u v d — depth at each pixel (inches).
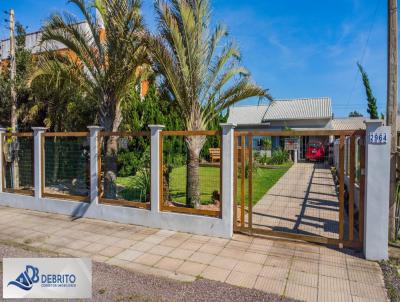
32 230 250.1
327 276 164.7
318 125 885.2
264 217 282.2
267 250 201.9
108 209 274.4
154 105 554.3
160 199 251.9
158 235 233.9
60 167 340.8
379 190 181.3
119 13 281.0
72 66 319.0
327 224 258.2
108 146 311.4
